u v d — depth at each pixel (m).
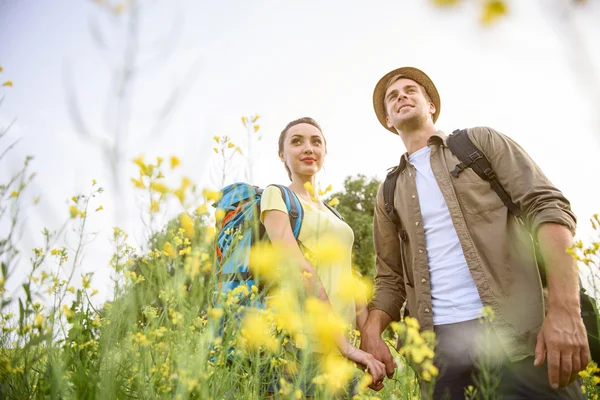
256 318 1.37
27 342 1.28
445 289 2.23
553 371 1.77
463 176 2.31
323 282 1.95
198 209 1.29
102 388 1.18
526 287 2.06
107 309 1.38
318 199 1.86
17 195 1.14
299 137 2.68
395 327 1.47
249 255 1.75
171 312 1.29
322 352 1.72
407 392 1.43
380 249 2.73
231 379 1.32
